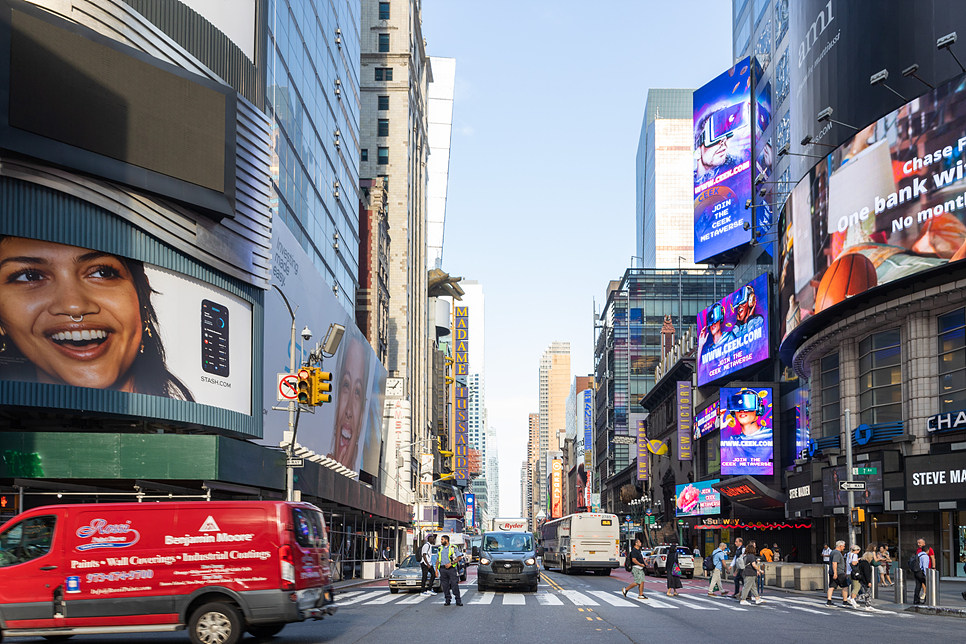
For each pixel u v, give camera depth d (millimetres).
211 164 31328
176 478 25484
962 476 40094
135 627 15188
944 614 25453
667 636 17969
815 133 54156
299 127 48844
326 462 44375
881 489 43750
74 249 27234
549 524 64188
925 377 43438
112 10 28703
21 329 25859
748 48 84625
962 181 39750
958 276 40469
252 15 36156
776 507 68000
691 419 92438
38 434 25031
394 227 98750
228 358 32688
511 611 24266
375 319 81375
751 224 76812
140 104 29094
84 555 15320
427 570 33656
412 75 106125
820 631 19344
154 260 29422
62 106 26781
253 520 15539
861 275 45781
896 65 45375
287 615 15266
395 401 85438
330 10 60156
